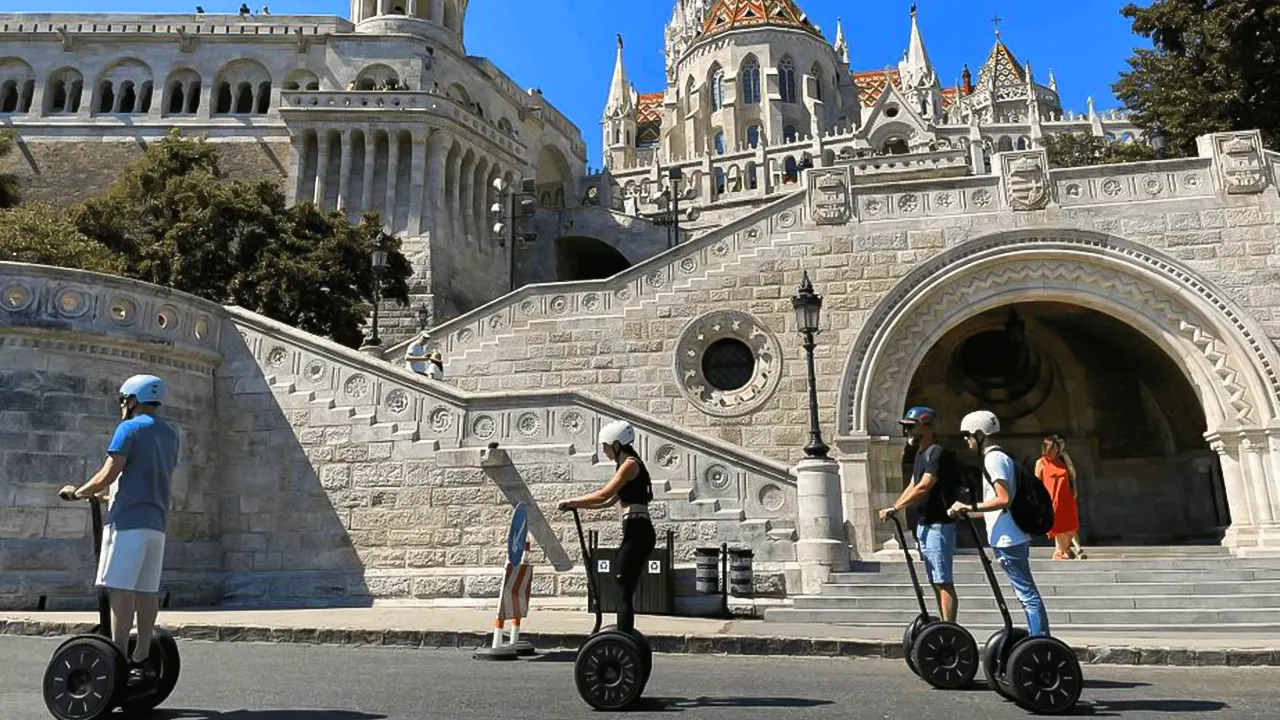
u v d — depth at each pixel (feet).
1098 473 78.95
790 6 281.54
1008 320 76.95
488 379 69.46
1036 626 21.17
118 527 18.57
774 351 66.28
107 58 164.35
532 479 47.09
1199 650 29.63
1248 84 84.02
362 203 134.62
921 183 67.97
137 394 19.72
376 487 48.42
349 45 165.58
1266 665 29.19
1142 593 42.60
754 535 45.11
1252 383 60.34
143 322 47.73
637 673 20.12
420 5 184.24
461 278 137.08
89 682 17.90
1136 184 65.72
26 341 43.80
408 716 19.13
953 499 24.84
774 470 46.03
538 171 192.24
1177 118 87.40
